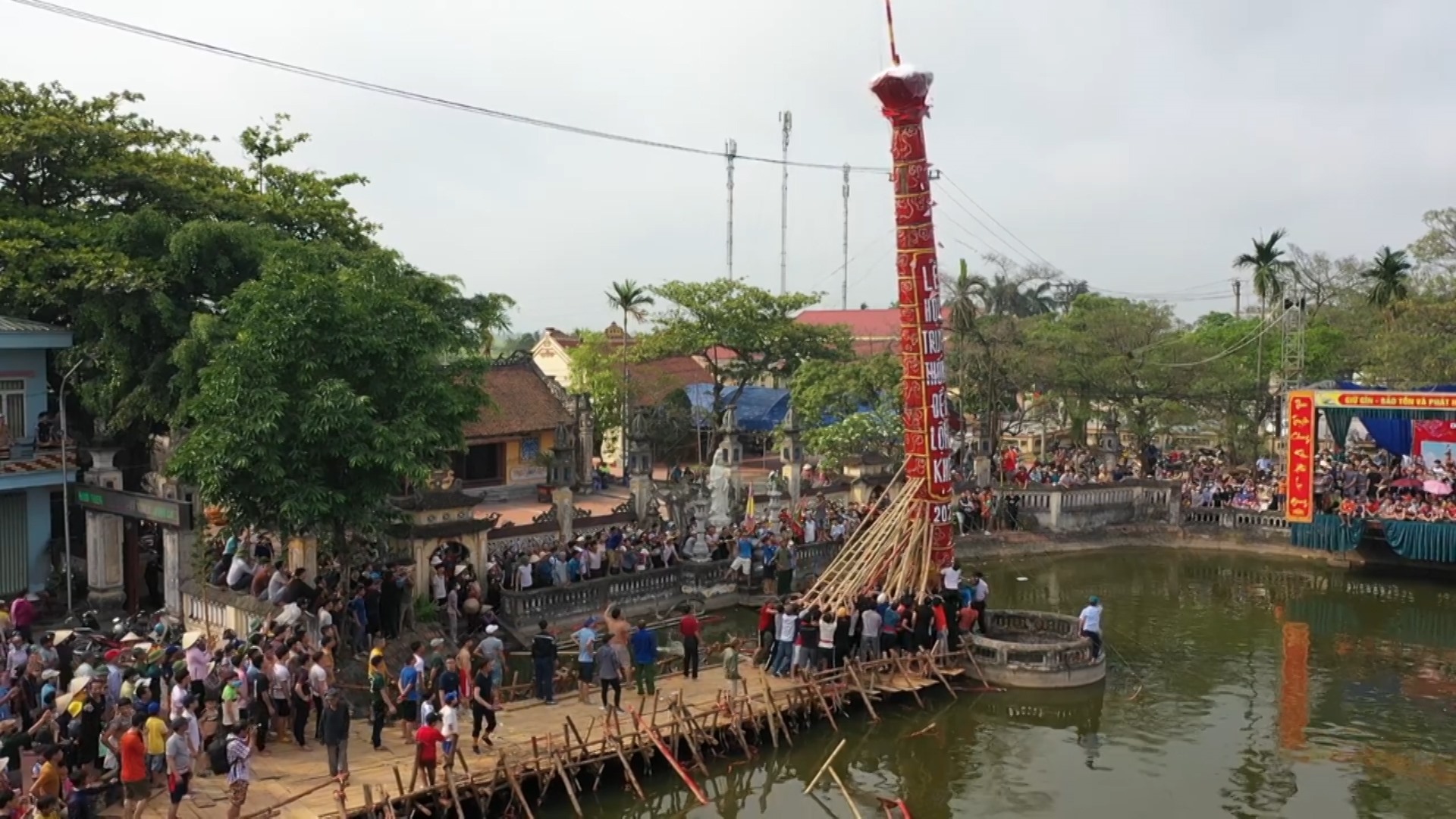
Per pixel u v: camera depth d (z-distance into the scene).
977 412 53.97
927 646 26.92
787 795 21.08
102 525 28.70
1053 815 20.30
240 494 22.81
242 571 25.55
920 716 25.14
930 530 29.05
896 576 28.66
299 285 24.30
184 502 26.22
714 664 27.39
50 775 14.53
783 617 25.36
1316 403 42.94
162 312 29.16
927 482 29.27
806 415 57.50
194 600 25.88
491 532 34.00
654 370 68.81
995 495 46.50
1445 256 51.34
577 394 58.03
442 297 33.75
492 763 19.05
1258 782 21.92
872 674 24.84
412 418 24.77
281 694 19.53
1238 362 56.34
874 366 56.31
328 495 23.25
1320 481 44.31
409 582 26.44
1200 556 45.31
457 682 19.25
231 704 18.03
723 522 37.28
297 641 20.53
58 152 31.95
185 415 25.48
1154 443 62.44
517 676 25.48
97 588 28.75
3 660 19.58
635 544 34.22
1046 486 46.81
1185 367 52.94
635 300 62.44
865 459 45.22
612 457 64.38
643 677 22.58
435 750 17.70
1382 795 21.30
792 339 62.16
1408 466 44.12
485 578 30.08
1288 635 33.34
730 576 34.56
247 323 23.80
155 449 29.70
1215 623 34.78
